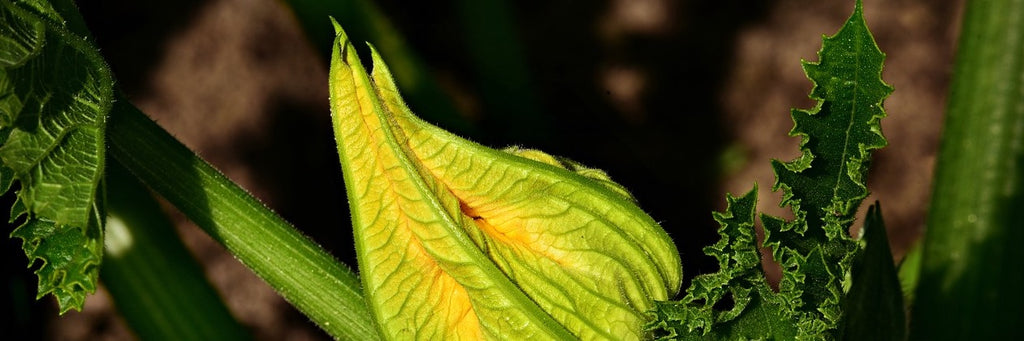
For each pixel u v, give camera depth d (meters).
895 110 0.83
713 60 0.85
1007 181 0.46
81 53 0.43
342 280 0.46
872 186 0.82
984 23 0.45
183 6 0.85
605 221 0.43
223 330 0.51
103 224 0.42
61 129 0.42
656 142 0.85
